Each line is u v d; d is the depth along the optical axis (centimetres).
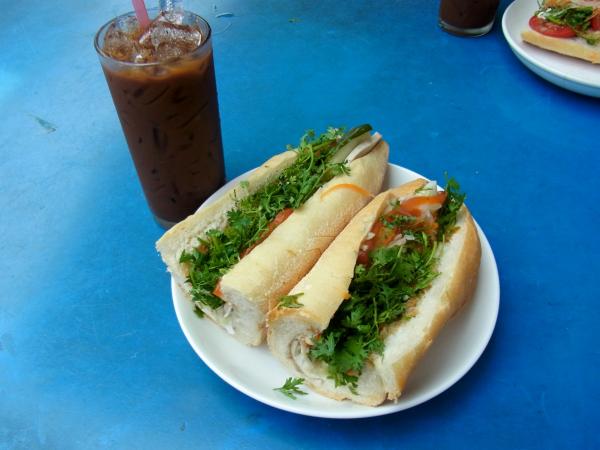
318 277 28
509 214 38
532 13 54
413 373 26
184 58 29
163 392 29
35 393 29
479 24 55
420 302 29
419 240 32
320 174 35
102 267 36
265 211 34
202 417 28
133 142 33
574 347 30
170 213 37
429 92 50
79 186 42
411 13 61
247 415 28
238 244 32
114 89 30
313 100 50
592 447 26
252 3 64
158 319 32
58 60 55
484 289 30
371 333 27
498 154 43
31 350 31
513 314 32
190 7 63
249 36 58
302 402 26
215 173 36
